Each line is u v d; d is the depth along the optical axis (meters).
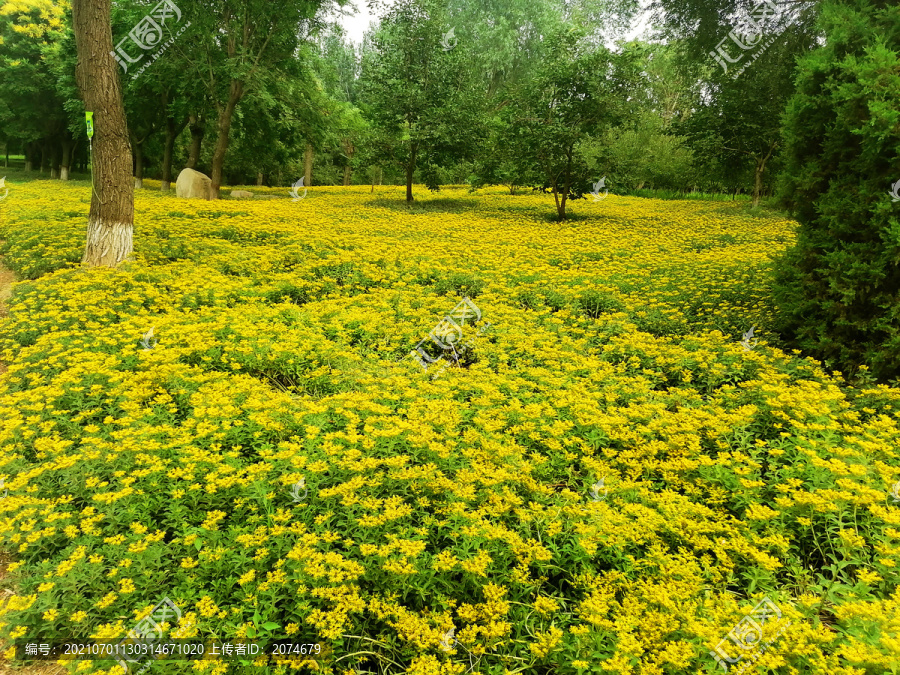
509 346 6.76
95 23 8.89
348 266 9.97
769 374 5.79
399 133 25.38
